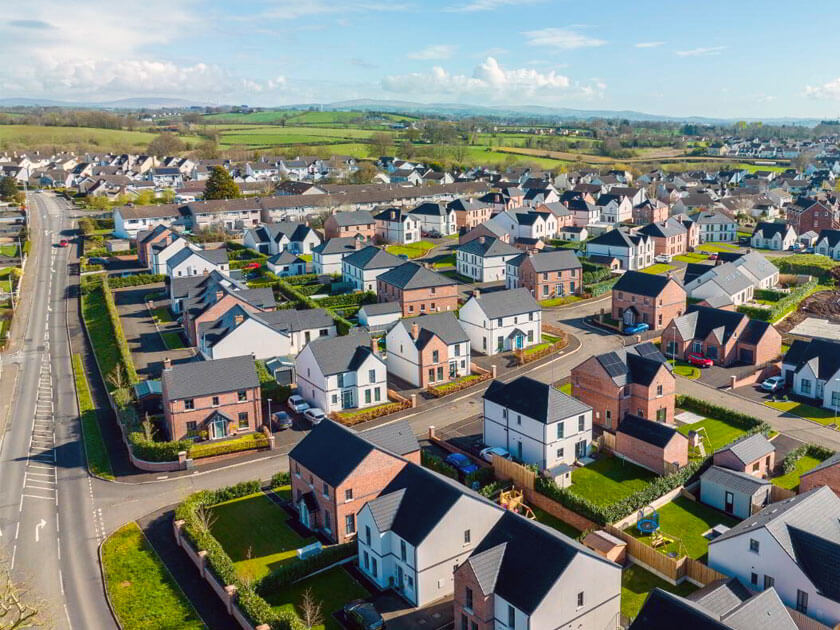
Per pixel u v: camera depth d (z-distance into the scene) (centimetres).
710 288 12406
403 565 5222
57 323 12300
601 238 15450
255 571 5519
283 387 8700
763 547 5016
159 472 7169
